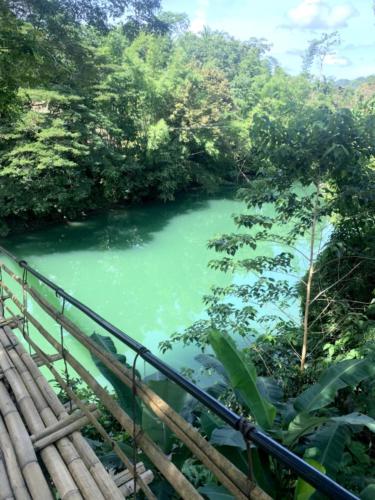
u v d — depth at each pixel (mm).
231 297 10961
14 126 14320
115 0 8773
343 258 5320
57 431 2016
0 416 2229
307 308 4797
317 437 2393
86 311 1933
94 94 17797
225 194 23938
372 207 4551
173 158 21203
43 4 7832
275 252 13766
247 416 3588
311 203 4832
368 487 1987
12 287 11719
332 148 3939
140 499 2127
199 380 6793
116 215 19750
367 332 4344
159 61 24703
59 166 15266
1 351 2834
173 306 11898
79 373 2135
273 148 4375
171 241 17031
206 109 22516
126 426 1690
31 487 1721
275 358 4855
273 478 2338
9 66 5645
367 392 3566
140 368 7961
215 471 1229
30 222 17062
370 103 5242
